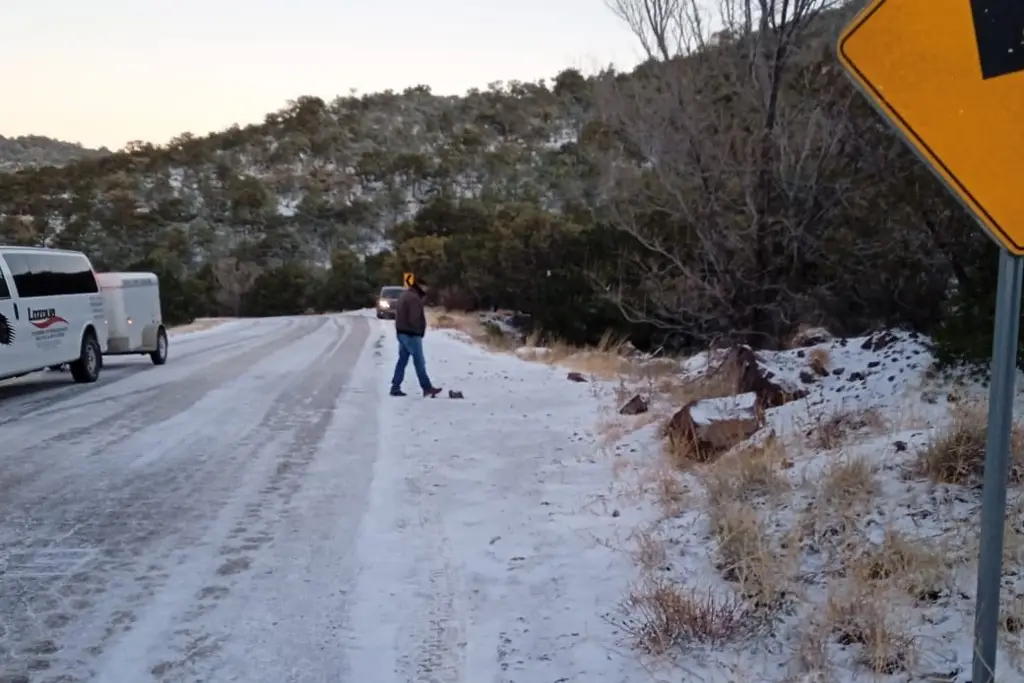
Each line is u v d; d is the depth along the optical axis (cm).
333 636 432
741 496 559
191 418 1055
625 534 554
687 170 1116
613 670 380
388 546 566
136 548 565
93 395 1276
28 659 407
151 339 1758
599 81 1206
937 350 726
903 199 912
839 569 427
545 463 783
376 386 1351
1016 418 529
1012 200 258
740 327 1134
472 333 2755
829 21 1086
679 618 401
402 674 392
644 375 1291
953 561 404
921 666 337
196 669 398
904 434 591
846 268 1094
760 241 1109
